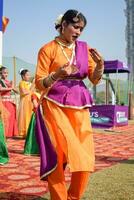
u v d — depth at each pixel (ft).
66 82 9.50
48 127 9.29
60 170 9.19
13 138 29.30
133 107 64.03
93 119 43.70
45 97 9.50
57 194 9.10
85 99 9.57
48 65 9.53
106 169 16.14
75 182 9.57
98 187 12.62
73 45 9.77
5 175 15.11
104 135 33.83
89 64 9.91
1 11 22.74
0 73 23.22
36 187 12.96
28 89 28.84
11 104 27.45
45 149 9.18
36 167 16.96
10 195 11.81
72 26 9.48
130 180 13.79
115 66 45.83
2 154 17.79
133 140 29.45
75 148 8.98
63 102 9.37
